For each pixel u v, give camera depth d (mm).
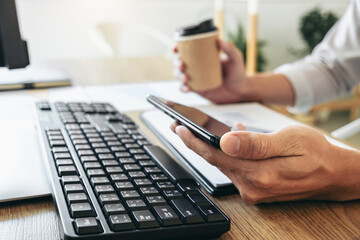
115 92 945
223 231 356
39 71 1121
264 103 940
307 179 417
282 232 378
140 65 1317
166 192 394
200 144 415
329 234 376
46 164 455
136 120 721
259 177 401
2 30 665
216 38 822
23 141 582
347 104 3166
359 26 1002
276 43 3596
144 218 342
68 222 333
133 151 497
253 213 416
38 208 405
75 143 508
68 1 2979
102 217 346
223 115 766
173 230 340
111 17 3160
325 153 423
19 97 870
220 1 3332
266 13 3500
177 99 901
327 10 3529
